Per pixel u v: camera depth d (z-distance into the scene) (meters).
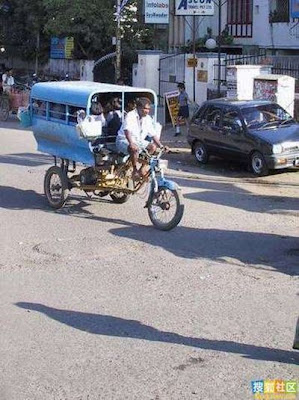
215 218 10.12
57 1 32.09
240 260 7.98
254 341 5.48
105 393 4.57
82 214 10.39
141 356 5.18
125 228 9.50
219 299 6.54
